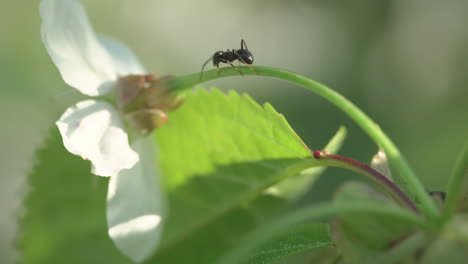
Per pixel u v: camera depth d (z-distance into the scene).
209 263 0.13
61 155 0.12
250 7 0.42
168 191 0.12
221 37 0.41
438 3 0.40
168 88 0.12
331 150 0.11
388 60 0.39
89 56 0.12
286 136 0.11
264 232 0.10
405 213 0.10
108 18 0.36
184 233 0.13
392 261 0.10
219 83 0.30
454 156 0.31
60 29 0.12
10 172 0.28
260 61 0.41
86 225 0.13
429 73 0.39
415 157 0.32
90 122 0.12
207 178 0.12
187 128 0.12
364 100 0.38
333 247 0.11
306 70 0.40
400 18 0.40
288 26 0.42
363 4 0.40
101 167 0.11
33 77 0.30
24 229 0.12
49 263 0.12
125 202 0.12
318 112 0.29
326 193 0.23
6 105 0.29
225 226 0.13
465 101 0.35
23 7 0.30
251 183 0.12
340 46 0.40
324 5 0.41
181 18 0.40
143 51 0.37
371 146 0.27
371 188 0.10
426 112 0.35
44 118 0.29
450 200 0.10
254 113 0.11
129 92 0.12
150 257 0.13
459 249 0.10
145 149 0.12
